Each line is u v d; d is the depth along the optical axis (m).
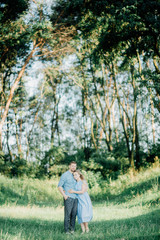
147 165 21.70
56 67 26.78
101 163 24.44
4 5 17.69
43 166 30.41
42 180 25.39
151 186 15.16
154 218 8.11
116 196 17.61
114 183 19.98
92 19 16.28
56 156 30.03
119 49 15.40
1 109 32.50
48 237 5.89
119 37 14.32
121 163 24.44
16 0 17.53
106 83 31.08
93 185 20.41
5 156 31.33
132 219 8.41
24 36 19.14
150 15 12.59
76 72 27.89
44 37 19.67
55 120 42.44
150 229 6.16
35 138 44.53
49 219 8.94
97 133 39.34
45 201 17.36
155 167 19.42
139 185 16.86
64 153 31.61
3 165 26.84
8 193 16.03
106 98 30.12
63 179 7.15
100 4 13.45
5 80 31.69
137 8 12.54
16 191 17.14
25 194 17.33
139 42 14.80
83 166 24.72
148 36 14.04
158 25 12.55
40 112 44.38
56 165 28.89
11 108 33.56
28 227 7.25
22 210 10.91
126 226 6.97
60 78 33.88
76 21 18.48
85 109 35.44
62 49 23.77
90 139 40.28
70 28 21.52
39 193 18.92
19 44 20.56
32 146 41.19
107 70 29.67
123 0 12.81
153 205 11.22
